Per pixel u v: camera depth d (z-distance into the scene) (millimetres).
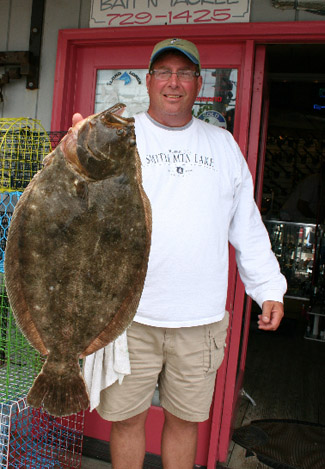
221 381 2545
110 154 1190
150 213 1274
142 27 2617
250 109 2607
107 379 1780
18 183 2422
